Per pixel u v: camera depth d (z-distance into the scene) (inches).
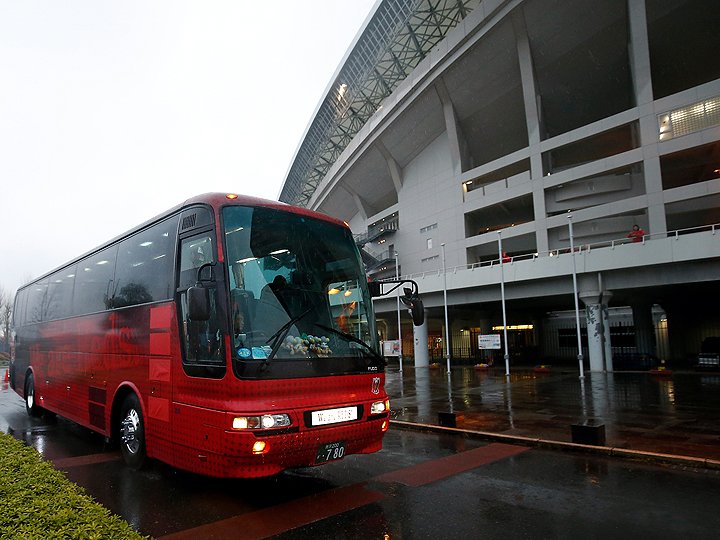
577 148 1638.8
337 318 244.4
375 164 2103.8
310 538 183.0
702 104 1150.3
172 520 203.9
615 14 1317.7
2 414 544.4
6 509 156.2
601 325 1075.3
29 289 553.9
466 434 386.0
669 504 216.8
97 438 391.9
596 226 1393.9
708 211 1299.2
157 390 257.0
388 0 1659.7
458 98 1640.0
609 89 1531.7
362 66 1952.5
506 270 1178.6
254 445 195.0
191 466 223.8
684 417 461.4
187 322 236.8
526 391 729.0
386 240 2108.8
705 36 1314.0
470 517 202.8
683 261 948.6
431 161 1859.0
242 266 220.5
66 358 407.5
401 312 1535.4
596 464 292.7
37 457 234.4
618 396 645.9
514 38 1414.9
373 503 222.2
